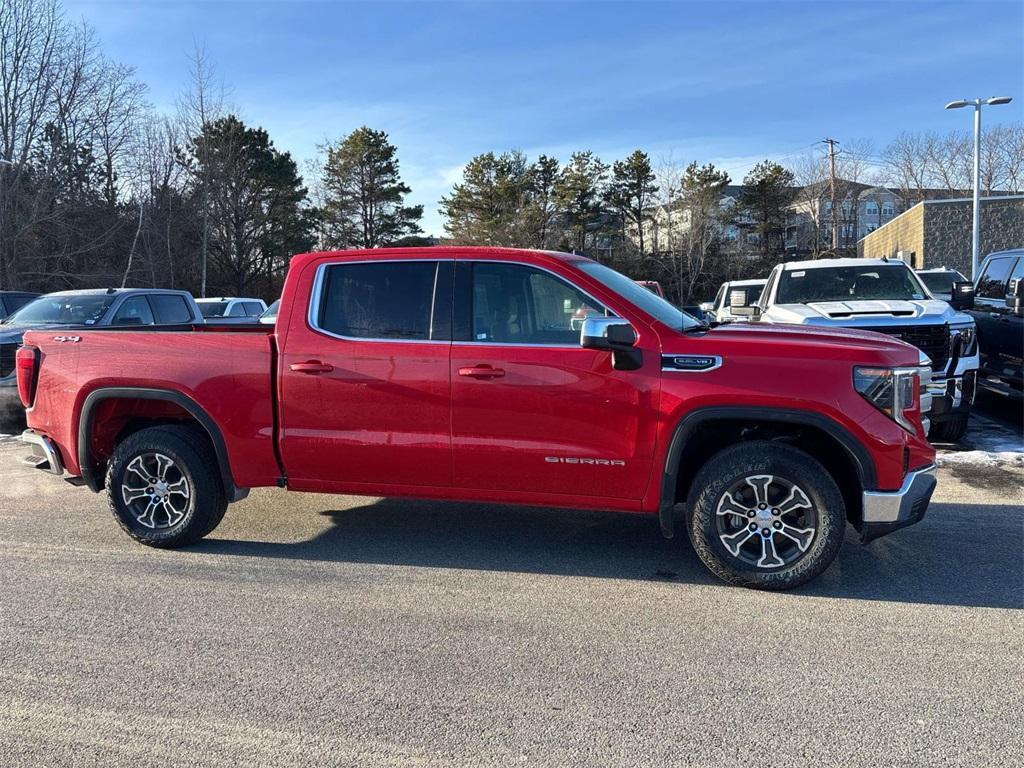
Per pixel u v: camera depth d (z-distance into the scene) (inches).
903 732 114.1
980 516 224.8
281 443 186.1
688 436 165.5
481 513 232.7
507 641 145.9
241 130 1866.4
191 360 189.8
